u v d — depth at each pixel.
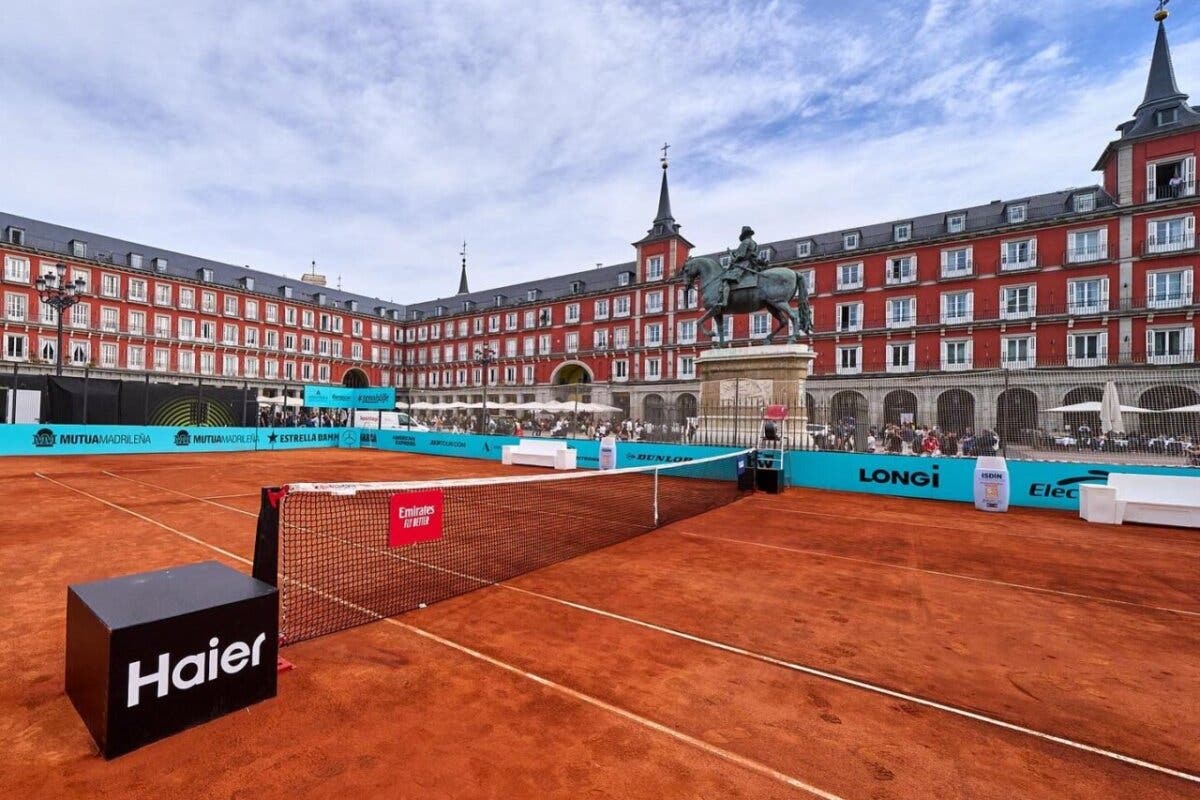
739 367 15.60
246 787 2.41
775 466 13.02
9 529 7.52
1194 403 11.20
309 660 3.65
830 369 40.03
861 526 9.00
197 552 6.40
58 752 2.61
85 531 7.43
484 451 21.38
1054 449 11.84
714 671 3.66
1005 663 3.92
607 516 9.29
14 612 4.43
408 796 2.39
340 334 62.03
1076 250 32.66
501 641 4.04
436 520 4.50
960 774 2.66
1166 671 3.85
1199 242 29.39
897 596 5.38
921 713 3.21
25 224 44.53
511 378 58.03
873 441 16.83
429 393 63.69
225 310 52.38
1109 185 33.78
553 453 17.48
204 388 24.33
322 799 2.36
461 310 64.50
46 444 19.02
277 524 3.49
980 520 9.73
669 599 5.08
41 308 41.91
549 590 5.25
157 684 2.69
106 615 2.67
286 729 2.86
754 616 4.71
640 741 2.85
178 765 2.54
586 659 3.79
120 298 45.88
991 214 37.38
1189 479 9.44
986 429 13.34
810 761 2.72
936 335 36.41
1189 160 30.31
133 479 13.09
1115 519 9.50
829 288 40.75
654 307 48.50
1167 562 6.92
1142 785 2.61
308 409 36.62
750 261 15.88
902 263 38.19
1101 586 5.86
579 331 53.28
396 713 3.04
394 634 4.11
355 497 9.65
